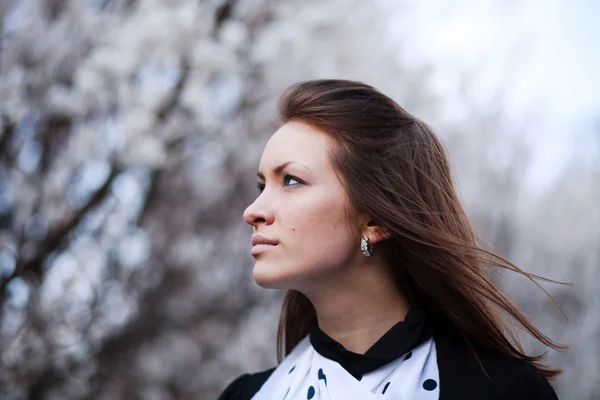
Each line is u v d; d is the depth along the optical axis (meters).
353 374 1.26
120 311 3.72
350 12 3.71
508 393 1.23
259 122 3.85
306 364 1.37
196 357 4.23
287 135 1.31
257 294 4.57
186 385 4.23
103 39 2.98
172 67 3.02
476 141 5.72
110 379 3.79
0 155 3.08
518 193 7.46
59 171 3.15
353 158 1.27
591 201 9.00
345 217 1.26
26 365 3.16
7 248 3.09
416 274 1.33
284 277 1.24
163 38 2.87
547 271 8.70
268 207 1.26
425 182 1.34
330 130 1.29
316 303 1.33
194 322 4.19
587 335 8.56
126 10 3.15
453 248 1.28
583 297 8.79
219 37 3.16
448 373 1.25
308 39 3.43
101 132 3.09
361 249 1.29
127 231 3.68
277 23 3.51
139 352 3.88
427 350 1.28
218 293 4.36
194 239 4.14
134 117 2.84
